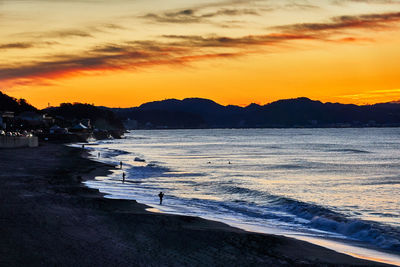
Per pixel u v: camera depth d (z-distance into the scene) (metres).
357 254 20.47
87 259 16.23
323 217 29.38
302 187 50.22
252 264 17.47
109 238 20.05
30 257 15.76
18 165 60.69
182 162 87.88
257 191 43.41
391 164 85.94
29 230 20.16
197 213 30.92
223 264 17.22
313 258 18.89
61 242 18.44
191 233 22.34
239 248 19.92
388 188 49.78
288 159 98.75
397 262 19.30
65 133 191.62
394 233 25.00
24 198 30.39
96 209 27.89
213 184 49.62
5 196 30.84
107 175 54.62
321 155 113.94
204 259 17.77
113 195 36.69
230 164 83.62
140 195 38.62
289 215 31.73
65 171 55.44
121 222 24.00
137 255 17.52
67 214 25.17
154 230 22.56
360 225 26.06
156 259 17.19
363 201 39.88
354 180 58.28
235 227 25.53
